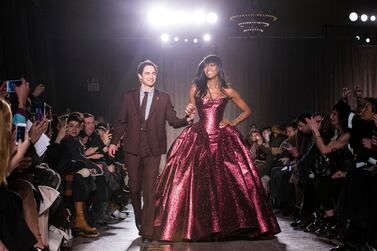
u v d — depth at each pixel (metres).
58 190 4.52
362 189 4.62
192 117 5.60
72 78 13.20
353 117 5.15
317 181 5.88
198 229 5.35
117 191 7.35
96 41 13.26
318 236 5.76
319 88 13.83
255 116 13.78
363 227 4.53
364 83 13.87
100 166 6.48
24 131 3.40
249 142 10.05
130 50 13.37
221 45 13.62
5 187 3.00
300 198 6.74
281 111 13.82
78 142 5.99
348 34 14.02
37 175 4.38
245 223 5.39
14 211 3.01
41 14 11.41
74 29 13.38
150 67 5.60
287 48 13.81
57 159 5.35
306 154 6.21
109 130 8.22
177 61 13.52
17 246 2.98
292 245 5.25
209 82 5.92
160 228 5.47
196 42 13.45
